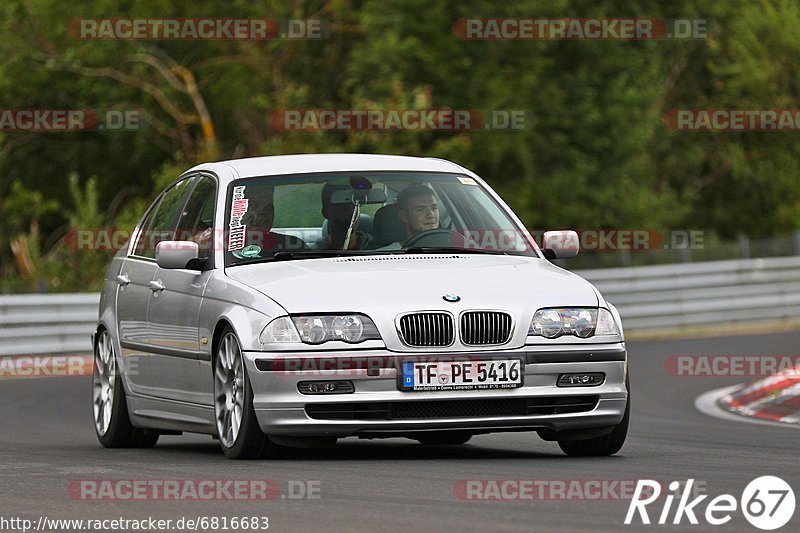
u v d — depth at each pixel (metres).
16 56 91.94
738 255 74.25
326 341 21.81
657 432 29.59
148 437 27.30
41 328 56.34
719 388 42.38
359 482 19.41
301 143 82.75
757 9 112.00
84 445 28.09
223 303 23.17
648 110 98.12
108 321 27.70
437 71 82.62
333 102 90.12
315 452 23.98
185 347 24.34
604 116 89.69
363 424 21.64
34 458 24.25
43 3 91.69
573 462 22.31
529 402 22.20
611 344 22.77
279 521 16.16
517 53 86.19
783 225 117.81
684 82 116.00
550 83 88.25
